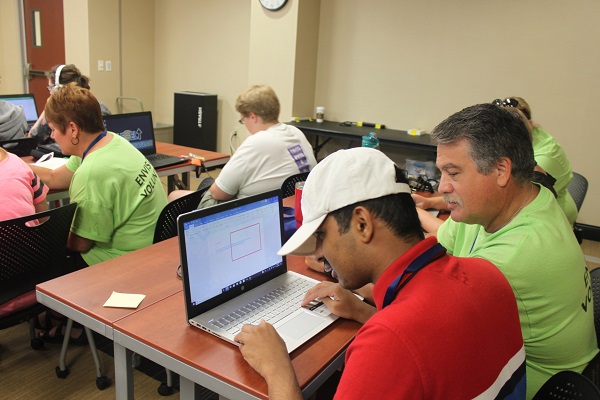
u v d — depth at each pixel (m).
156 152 3.67
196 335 1.27
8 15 6.69
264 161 2.56
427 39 4.71
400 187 0.91
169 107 6.80
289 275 1.59
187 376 1.18
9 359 2.33
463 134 1.18
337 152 0.97
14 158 2.06
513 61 4.39
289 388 1.04
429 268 0.89
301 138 2.72
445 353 0.78
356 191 0.90
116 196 2.10
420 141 4.36
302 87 5.20
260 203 1.50
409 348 0.77
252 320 1.32
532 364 1.26
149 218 2.24
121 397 1.45
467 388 0.80
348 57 5.15
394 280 0.88
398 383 0.76
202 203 2.59
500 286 0.93
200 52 6.34
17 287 1.90
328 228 0.93
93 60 6.06
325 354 1.21
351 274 0.95
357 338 0.83
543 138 2.52
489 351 0.85
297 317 1.35
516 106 2.46
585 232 4.38
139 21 6.46
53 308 1.46
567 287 1.18
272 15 5.06
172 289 1.51
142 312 1.37
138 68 6.59
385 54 4.95
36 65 6.70
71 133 2.10
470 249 1.51
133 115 3.41
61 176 2.58
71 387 2.17
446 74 4.69
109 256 2.19
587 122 4.22
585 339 1.23
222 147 6.41
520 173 1.19
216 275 1.37
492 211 1.23
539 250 1.17
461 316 0.82
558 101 4.29
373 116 5.14
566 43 4.17
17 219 1.80
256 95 2.68
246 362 1.17
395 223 0.90
